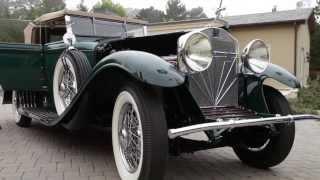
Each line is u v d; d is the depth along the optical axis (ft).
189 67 11.60
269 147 13.78
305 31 66.28
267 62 13.87
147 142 10.62
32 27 21.07
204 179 13.09
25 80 19.27
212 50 12.62
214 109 13.15
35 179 12.77
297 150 17.84
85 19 19.19
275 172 14.05
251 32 60.18
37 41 21.17
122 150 12.37
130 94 11.32
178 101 12.17
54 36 20.36
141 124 10.78
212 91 13.23
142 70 10.67
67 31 18.33
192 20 33.60
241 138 13.83
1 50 18.40
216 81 13.30
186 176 13.39
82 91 12.87
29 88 19.69
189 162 15.23
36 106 20.44
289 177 13.44
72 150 16.80
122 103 12.00
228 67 13.60
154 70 10.71
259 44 13.87
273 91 13.99
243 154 14.82
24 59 18.85
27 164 14.57
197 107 12.03
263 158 14.08
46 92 19.52
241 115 13.00
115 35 19.88
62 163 14.75
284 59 58.49
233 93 13.79
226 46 13.52
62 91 16.29
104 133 20.52
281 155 13.53
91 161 15.06
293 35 57.67
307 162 15.60
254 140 14.17
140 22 21.06
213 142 12.73
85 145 17.75
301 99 34.86
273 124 13.07
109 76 12.21
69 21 18.65
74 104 13.42
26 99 20.80
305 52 67.05
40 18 20.18
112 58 11.59
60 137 19.51
